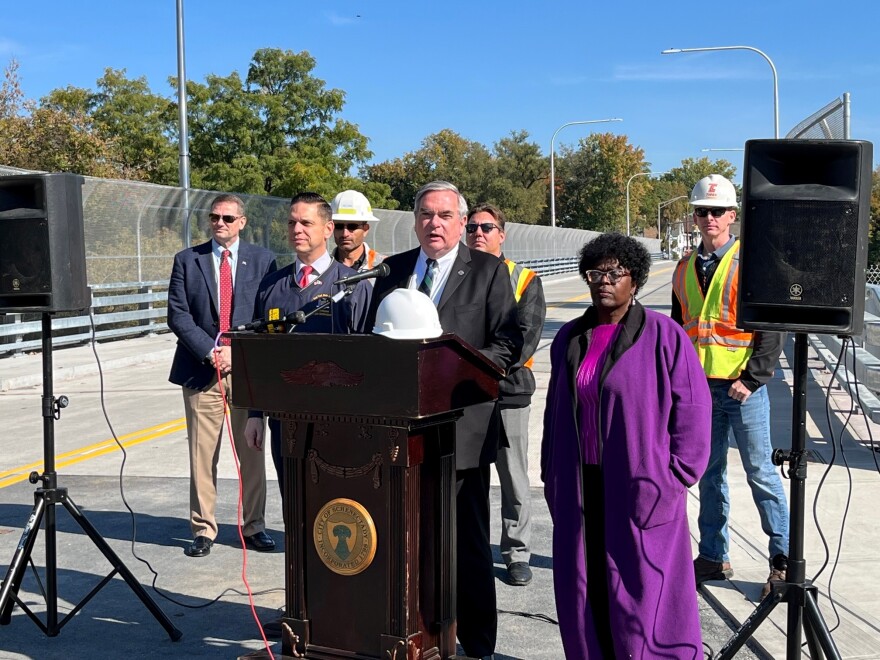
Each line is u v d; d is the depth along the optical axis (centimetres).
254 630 469
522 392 516
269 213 2294
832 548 559
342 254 637
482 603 403
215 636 462
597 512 364
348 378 325
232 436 589
